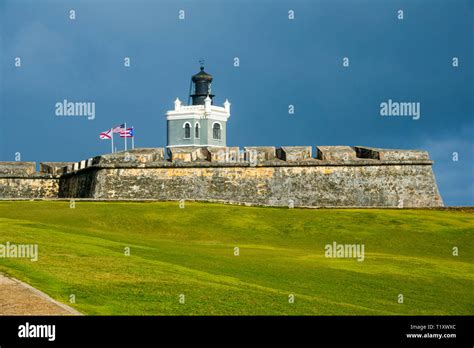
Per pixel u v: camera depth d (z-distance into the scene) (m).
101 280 32.84
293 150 77.75
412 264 45.03
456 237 56.47
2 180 88.81
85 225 58.03
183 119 104.06
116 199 72.25
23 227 47.81
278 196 76.25
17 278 31.75
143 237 52.53
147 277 34.19
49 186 90.19
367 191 76.44
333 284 37.88
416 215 64.38
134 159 77.75
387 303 34.78
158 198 76.12
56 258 36.88
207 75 107.19
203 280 34.97
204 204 67.88
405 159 77.19
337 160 76.88
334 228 58.91
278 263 42.72
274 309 31.02
